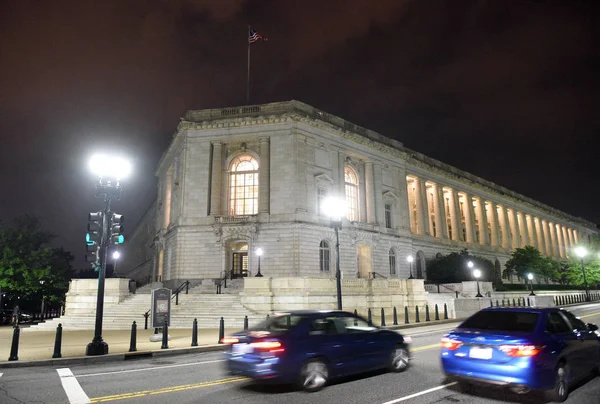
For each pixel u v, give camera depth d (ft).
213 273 146.51
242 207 156.25
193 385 36.04
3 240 161.58
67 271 229.86
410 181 223.51
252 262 146.30
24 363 47.83
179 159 166.30
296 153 153.17
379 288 118.01
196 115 161.27
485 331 31.53
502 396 31.04
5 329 99.71
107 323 94.73
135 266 338.75
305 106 162.61
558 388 29.32
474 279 196.44
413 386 34.32
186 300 107.76
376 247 175.63
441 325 92.07
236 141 158.71
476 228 267.18
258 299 99.71
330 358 34.58
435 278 200.44
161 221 198.90
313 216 153.58
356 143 178.29
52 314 248.93
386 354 38.96
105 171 58.18
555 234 361.10
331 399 30.81
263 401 30.60
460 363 31.45
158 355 54.70
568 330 32.96
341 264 159.43
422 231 214.48
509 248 284.82
